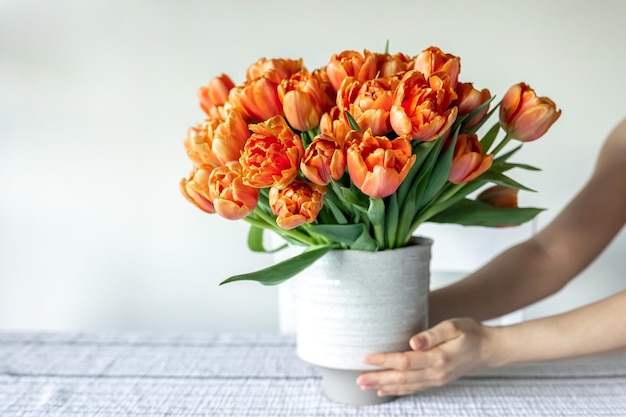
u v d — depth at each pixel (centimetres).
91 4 218
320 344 92
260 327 227
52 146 225
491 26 208
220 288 226
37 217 229
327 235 88
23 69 223
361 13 211
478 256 143
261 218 93
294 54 214
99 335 127
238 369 110
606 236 122
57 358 116
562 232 121
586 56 206
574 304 213
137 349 120
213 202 82
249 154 80
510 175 212
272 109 85
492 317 116
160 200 225
